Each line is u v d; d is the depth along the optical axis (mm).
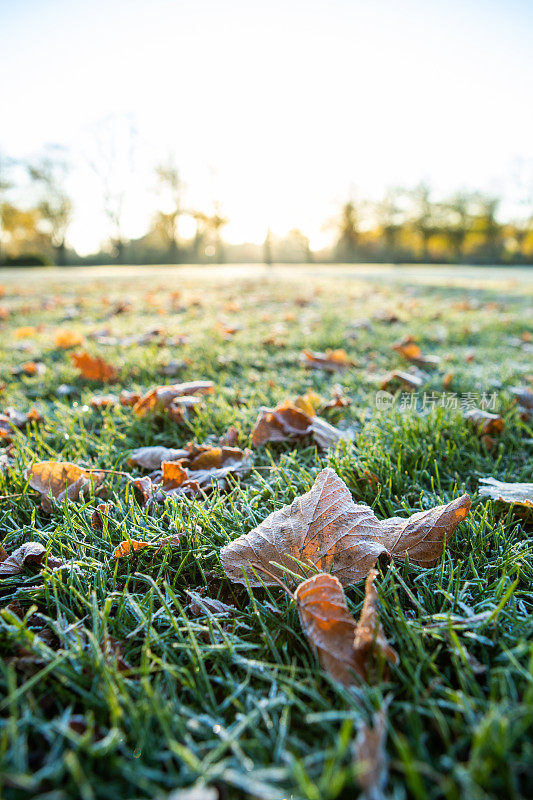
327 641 303
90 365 839
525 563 378
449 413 637
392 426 590
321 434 565
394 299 2213
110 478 500
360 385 810
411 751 254
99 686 289
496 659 306
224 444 579
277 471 503
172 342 1144
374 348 1095
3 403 733
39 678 290
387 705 269
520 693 286
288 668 299
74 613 354
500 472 528
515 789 229
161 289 2789
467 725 269
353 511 384
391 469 493
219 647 313
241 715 280
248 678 298
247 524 424
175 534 404
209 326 1362
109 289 2824
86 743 251
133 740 271
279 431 579
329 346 1096
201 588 376
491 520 436
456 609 343
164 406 646
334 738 261
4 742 244
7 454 564
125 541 390
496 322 1444
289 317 1549
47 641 328
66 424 633
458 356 1016
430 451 530
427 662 299
